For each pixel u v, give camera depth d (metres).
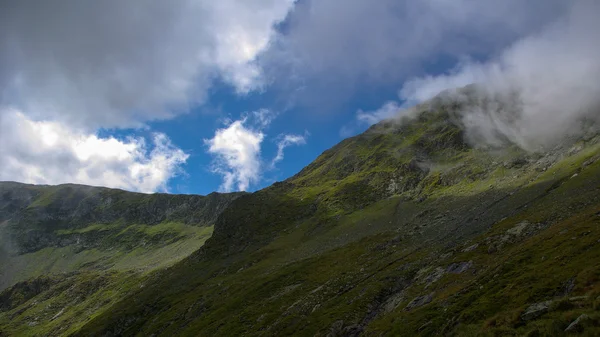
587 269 43.59
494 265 64.38
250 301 123.06
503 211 114.75
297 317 89.81
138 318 179.38
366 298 82.56
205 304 143.88
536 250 61.03
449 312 53.22
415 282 81.06
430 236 119.88
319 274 124.69
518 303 45.66
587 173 115.38
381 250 125.88
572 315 33.34
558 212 85.12
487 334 39.56
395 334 56.12
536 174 161.00
